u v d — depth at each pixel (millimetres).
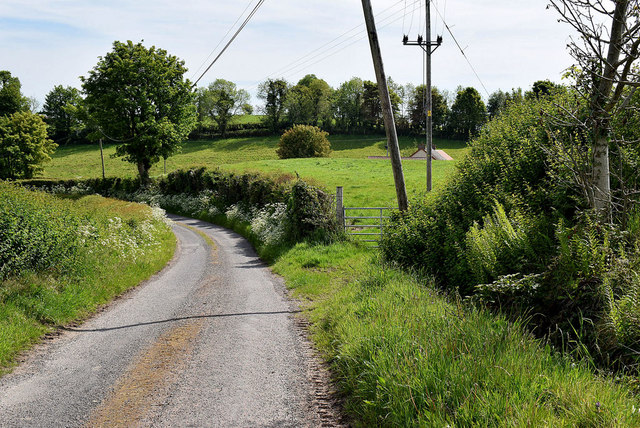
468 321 5422
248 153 107375
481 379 3984
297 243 16875
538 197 9555
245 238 24047
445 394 3898
